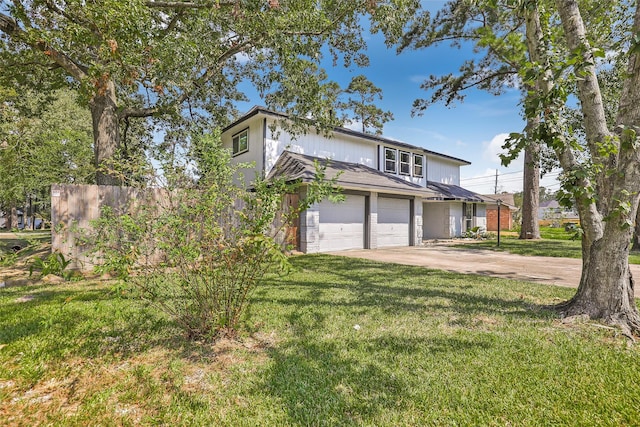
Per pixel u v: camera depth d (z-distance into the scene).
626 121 3.58
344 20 9.51
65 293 5.40
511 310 4.46
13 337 3.50
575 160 3.94
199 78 9.79
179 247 3.12
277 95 9.73
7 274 6.95
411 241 15.35
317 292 5.45
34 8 6.08
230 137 15.15
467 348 3.20
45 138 11.89
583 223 4.03
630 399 2.34
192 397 2.40
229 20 8.18
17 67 9.29
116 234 3.30
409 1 8.99
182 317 3.54
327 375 2.70
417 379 2.62
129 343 3.37
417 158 18.31
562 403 2.29
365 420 2.13
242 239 3.16
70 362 2.98
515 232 26.44
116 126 8.95
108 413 2.26
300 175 10.45
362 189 12.54
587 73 3.39
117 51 5.64
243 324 3.85
